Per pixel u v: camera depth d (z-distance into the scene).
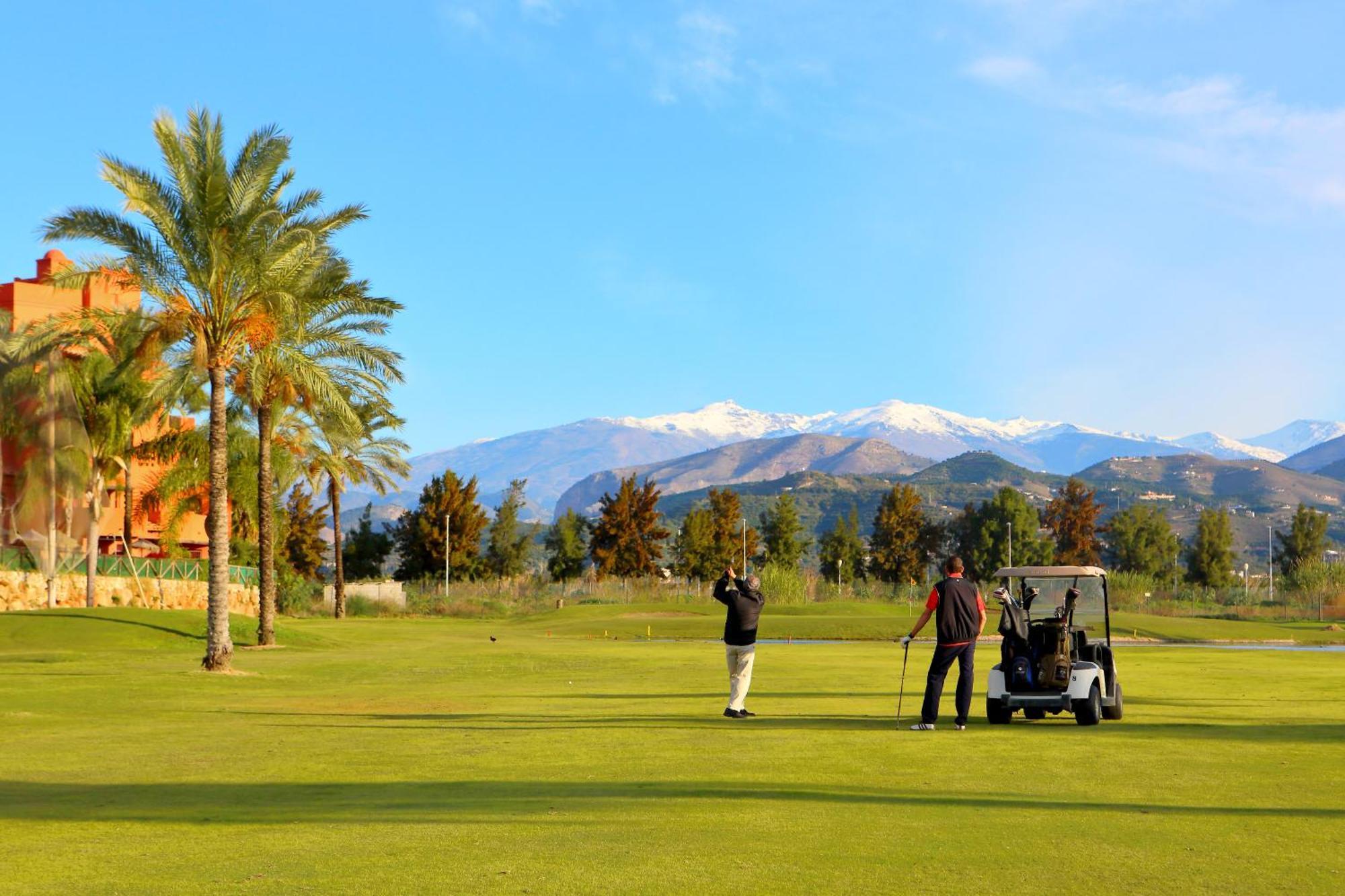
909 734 13.09
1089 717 14.35
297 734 13.45
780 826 7.45
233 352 28.14
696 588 86.44
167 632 36.12
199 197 26.72
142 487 54.22
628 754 11.27
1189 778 9.65
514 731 13.51
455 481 89.75
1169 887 5.84
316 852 6.70
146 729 14.25
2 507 42.50
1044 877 6.04
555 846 6.85
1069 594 15.20
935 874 6.11
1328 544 122.94
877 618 56.12
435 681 23.52
